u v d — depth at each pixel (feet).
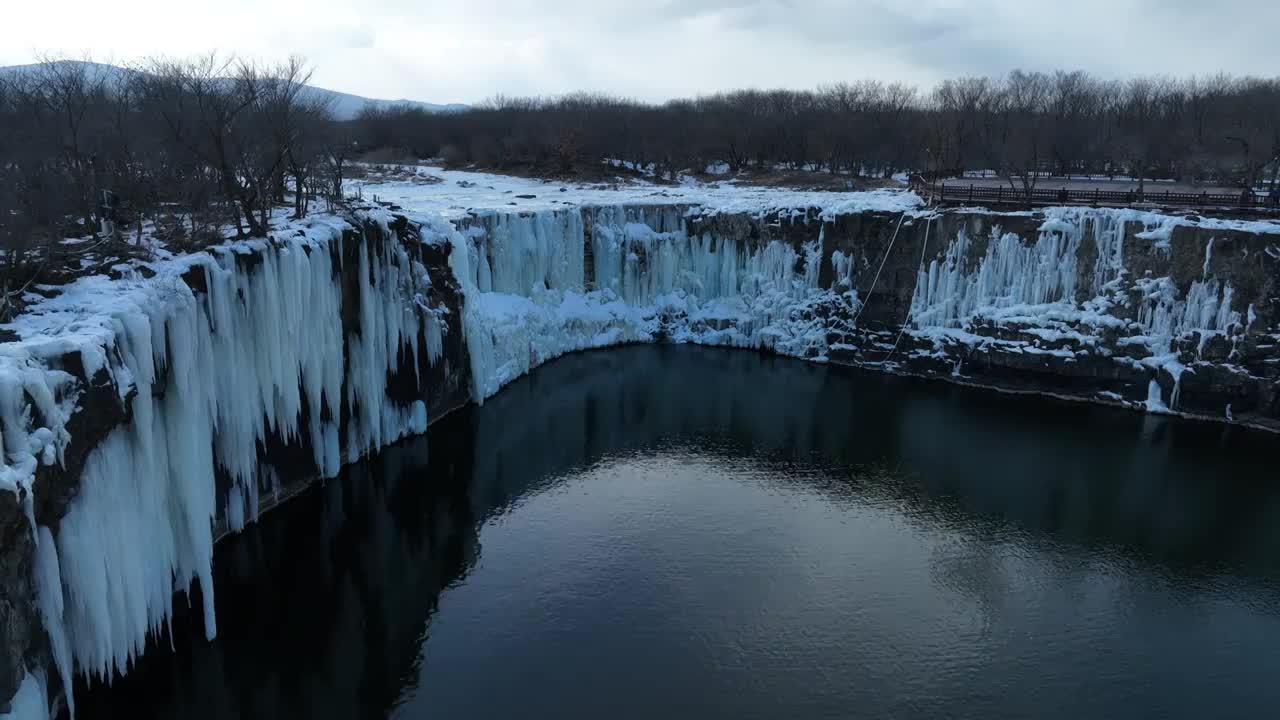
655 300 194.70
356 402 115.14
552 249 176.96
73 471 58.44
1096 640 82.23
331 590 87.81
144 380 67.00
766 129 324.80
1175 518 106.63
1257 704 73.61
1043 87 410.31
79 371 59.47
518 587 90.02
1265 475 118.73
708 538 101.09
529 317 166.09
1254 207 148.05
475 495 110.73
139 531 67.62
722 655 79.10
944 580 92.32
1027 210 156.35
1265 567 95.45
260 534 95.81
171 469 74.38
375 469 116.16
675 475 119.55
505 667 76.95
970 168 297.53
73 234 91.35
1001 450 128.47
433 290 131.03
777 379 164.66
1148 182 231.30
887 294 170.09
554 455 125.29
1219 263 136.46
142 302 69.82
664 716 70.90
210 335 81.35
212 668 74.64
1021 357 151.64
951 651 80.07
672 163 312.50
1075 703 73.41
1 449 50.44
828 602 87.81
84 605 60.70
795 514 107.65
